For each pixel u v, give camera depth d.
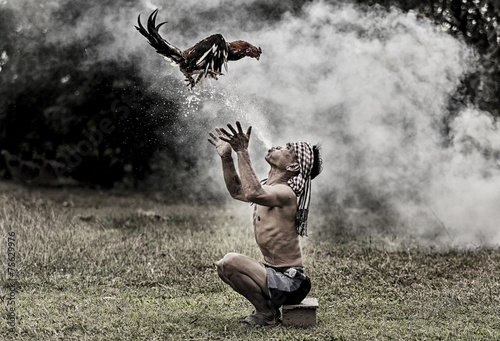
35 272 6.12
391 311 5.03
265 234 4.59
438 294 5.54
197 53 3.66
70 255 6.63
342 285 5.89
